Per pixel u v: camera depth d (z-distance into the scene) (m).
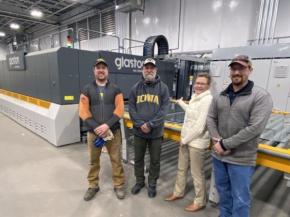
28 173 2.50
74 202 1.97
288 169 1.42
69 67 3.21
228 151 1.38
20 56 4.09
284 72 3.48
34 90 3.92
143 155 2.09
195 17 5.25
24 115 4.32
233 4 4.55
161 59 4.82
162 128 1.97
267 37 4.08
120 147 2.07
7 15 7.69
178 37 5.64
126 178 2.44
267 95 1.26
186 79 4.82
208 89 1.75
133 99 2.01
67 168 2.64
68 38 4.12
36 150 3.21
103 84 1.95
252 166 1.38
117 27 6.96
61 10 7.76
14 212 1.82
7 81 5.20
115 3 6.38
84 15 7.97
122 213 1.83
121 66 3.70
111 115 1.95
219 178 1.56
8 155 3.02
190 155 1.79
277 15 4.01
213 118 1.51
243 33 4.48
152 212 1.85
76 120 3.48
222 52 4.13
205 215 1.81
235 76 1.30
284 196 2.15
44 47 10.72
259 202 2.04
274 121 2.26
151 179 2.07
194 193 2.14
